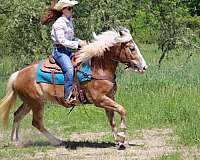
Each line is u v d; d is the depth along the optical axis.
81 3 24.41
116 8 24.08
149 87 18.53
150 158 10.12
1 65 28.06
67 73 11.17
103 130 13.88
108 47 11.22
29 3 23.77
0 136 13.45
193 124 12.92
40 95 11.65
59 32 11.05
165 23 27.67
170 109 15.17
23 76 11.81
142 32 35.28
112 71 11.38
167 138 12.36
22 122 15.18
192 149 10.89
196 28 28.66
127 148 11.33
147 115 14.88
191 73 20.45
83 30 24.81
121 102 16.41
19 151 11.35
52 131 13.91
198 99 16.23
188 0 31.89
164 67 23.92
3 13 24.97
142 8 27.41
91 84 11.24
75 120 15.36
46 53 24.75
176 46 27.39
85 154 10.84
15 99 12.15
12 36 25.03
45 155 10.83
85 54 11.16
